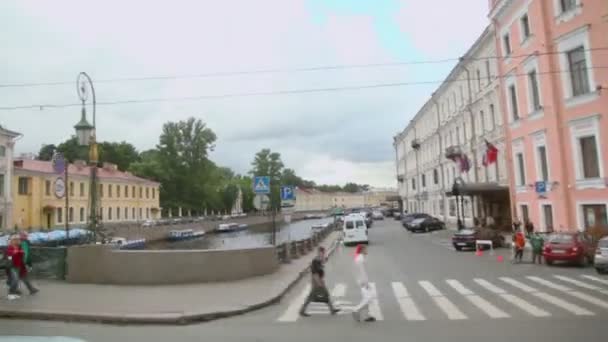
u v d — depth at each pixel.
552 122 24.67
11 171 49.59
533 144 27.19
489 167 38.12
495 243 28.19
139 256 13.93
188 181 87.12
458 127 46.91
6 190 48.72
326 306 11.54
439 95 54.19
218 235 78.31
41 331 9.02
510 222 35.47
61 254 14.45
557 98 24.47
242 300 11.61
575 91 23.58
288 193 20.70
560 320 9.19
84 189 62.34
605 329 8.33
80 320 9.94
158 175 85.62
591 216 22.44
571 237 19.14
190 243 64.44
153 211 82.06
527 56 26.91
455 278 16.03
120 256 13.95
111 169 72.06
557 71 22.67
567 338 7.77
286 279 15.15
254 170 118.62
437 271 18.16
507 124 30.92
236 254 15.12
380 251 28.20
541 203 26.34
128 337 8.51
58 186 16.14
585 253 18.78
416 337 8.15
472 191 34.50
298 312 10.82
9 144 49.50
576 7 22.86
